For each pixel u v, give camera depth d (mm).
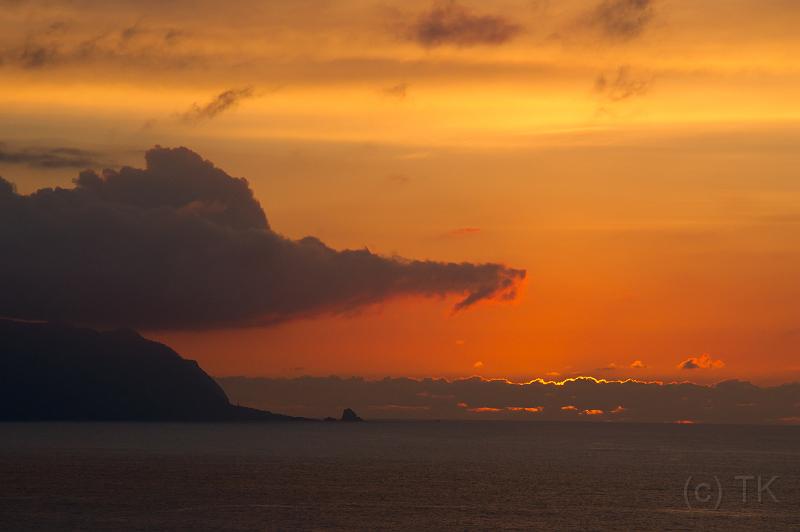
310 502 124750
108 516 110688
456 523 107500
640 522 109750
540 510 119000
